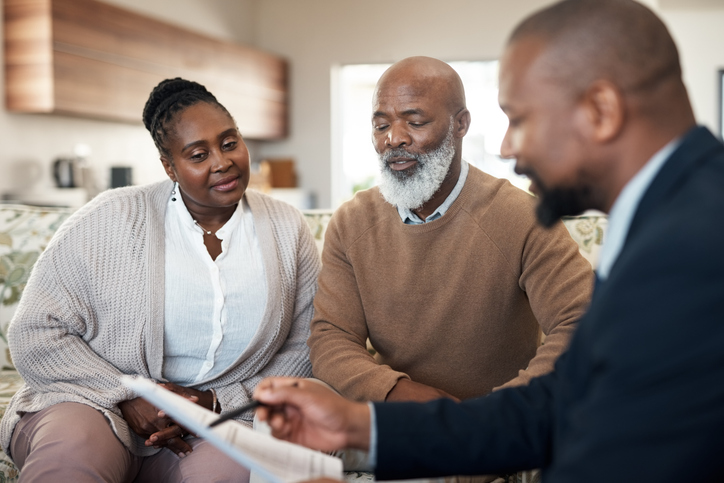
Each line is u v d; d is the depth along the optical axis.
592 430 0.60
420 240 1.44
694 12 5.89
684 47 5.94
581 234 1.82
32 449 1.24
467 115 1.47
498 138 7.12
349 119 8.53
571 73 0.68
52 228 1.97
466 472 0.89
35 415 1.33
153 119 1.46
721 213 0.57
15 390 1.71
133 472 1.38
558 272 1.34
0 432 1.39
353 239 1.52
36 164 4.34
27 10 3.97
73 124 4.63
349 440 0.88
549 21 0.70
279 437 0.91
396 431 0.87
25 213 1.97
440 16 6.49
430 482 1.09
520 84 0.71
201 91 1.48
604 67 0.67
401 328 1.47
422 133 1.39
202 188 1.40
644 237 0.61
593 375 0.65
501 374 1.46
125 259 1.42
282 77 6.71
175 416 0.83
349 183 8.54
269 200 1.63
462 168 1.49
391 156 1.42
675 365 0.56
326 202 6.91
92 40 4.29
